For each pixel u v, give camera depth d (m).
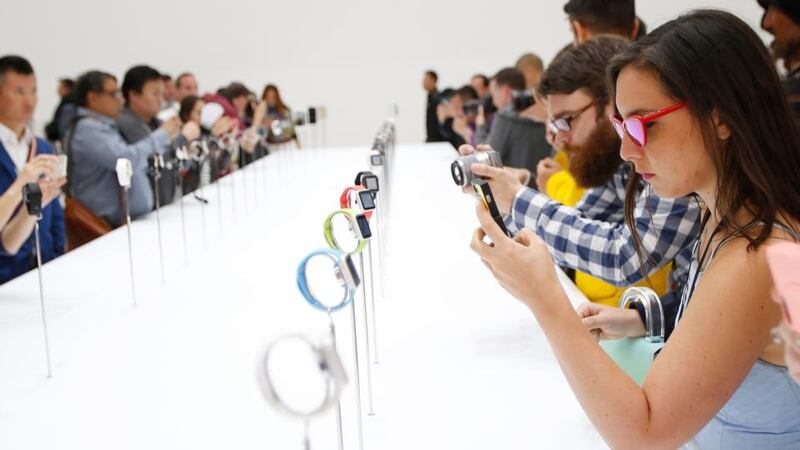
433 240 2.03
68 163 2.82
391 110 4.98
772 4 1.92
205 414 0.97
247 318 1.38
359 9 7.59
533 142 3.29
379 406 0.98
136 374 1.13
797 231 0.70
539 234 1.31
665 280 1.44
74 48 7.50
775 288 0.47
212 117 3.86
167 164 2.34
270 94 6.21
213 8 7.56
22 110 2.37
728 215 0.72
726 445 0.77
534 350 1.17
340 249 0.87
